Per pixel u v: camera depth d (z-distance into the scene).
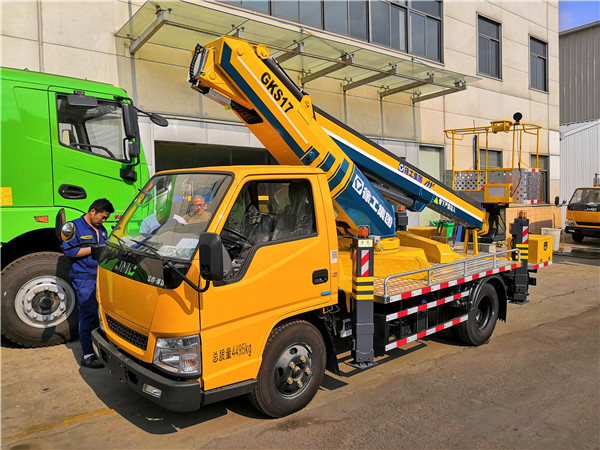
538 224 18.34
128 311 3.49
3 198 5.02
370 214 5.00
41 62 7.79
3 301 5.16
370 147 5.14
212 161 10.04
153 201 4.00
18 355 5.22
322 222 4.00
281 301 3.65
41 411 3.97
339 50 9.64
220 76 4.13
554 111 19.45
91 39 8.26
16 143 5.07
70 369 4.84
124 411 3.98
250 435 3.60
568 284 9.80
